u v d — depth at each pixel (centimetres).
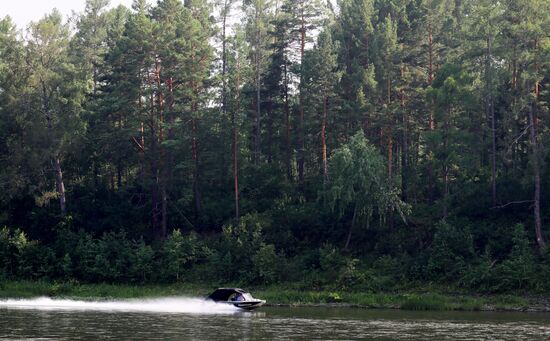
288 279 5675
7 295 5462
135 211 6875
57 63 6888
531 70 5450
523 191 5888
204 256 6128
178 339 3011
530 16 5491
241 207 6775
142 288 5838
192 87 6894
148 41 6644
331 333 3259
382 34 6675
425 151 6575
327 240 6091
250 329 3400
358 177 5712
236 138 6588
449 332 3331
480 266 5209
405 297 4988
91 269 6009
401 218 6100
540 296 4891
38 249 6225
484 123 6044
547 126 5850
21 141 6881
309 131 6725
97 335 3130
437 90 5781
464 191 6122
